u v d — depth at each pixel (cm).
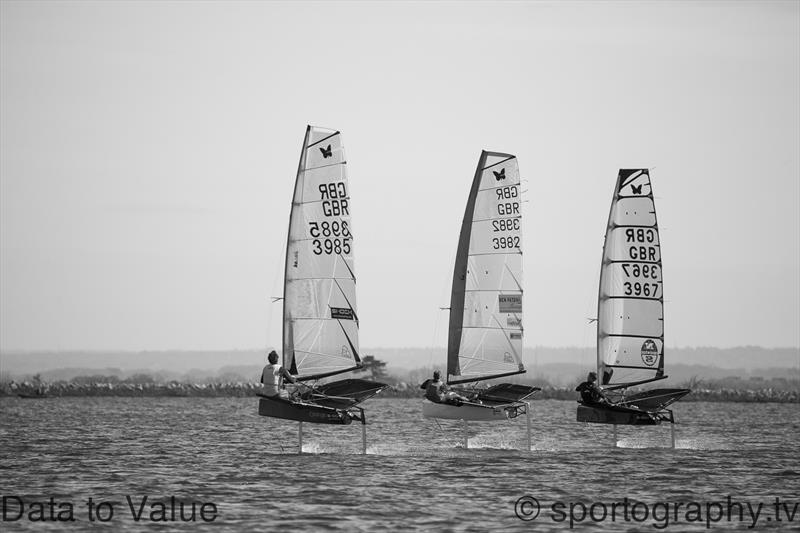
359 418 16500
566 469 16038
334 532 11412
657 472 15825
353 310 16612
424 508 12675
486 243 17675
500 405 17362
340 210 16600
